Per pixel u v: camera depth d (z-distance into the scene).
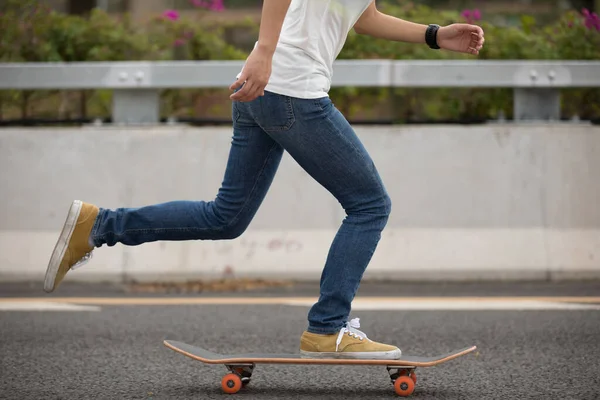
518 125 15.60
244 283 15.17
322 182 8.59
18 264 15.25
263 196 8.92
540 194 15.50
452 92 17.25
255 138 8.70
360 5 8.46
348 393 8.81
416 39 9.52
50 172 15.45
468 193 15.46
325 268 8.77
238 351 10.86
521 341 11.32
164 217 8.80
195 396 8.68
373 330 12.04
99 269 15.23
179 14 18.28
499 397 8.66
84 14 18.62
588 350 10.80
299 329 12.09
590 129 15.63
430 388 9.04
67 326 12.27
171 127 15.49
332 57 8.46
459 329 12.05
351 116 17.48
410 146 15.52
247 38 18.48
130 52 17.81
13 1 17.72
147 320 12.68
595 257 15.41
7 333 11.81
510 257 15.35
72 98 17.41
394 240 15.41
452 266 15.31
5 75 15.57
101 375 9.59
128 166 15.43
